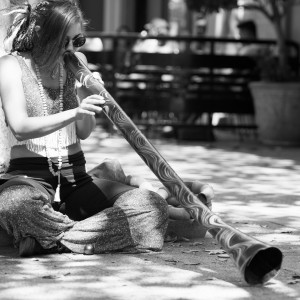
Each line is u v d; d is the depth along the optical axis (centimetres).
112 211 682
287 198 1009
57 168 694
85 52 1830
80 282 593
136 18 2533
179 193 642
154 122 1922
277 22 1792
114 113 665
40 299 548
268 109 1753
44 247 671
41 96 690
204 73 1848
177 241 740
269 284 597
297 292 578
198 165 1345
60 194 699
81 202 700
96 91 675
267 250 597
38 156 691
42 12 684
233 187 1097
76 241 679
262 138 1795
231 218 859
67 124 658
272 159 1473
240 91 1847
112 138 1775
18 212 661
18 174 692
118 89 1856
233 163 1391
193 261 662
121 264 649
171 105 1834
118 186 706
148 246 690
